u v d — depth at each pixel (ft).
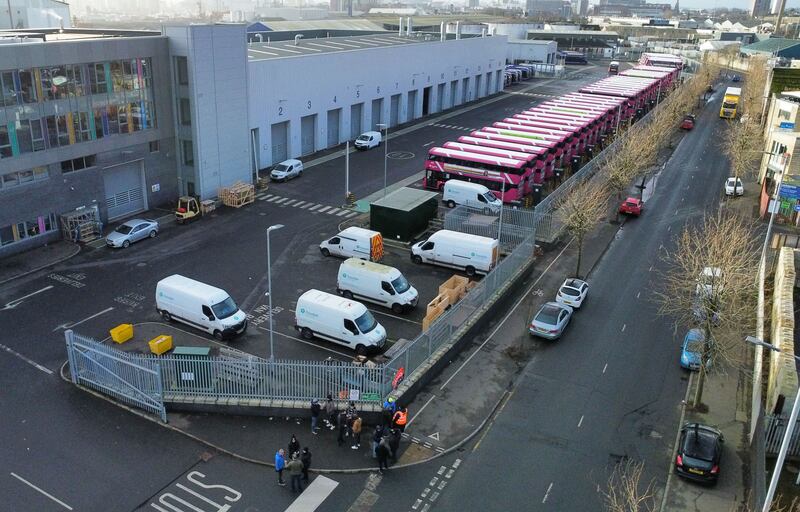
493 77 409.28
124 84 166.91
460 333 119.24
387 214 166.50
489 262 145.59
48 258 149.18
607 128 278.67
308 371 98.89
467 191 187.73
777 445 89.15
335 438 94.27
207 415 98.48
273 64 220.23
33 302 129.39
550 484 86.63
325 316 115.03
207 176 186.50
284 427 96.48
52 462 87.15
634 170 201.57
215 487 83.97
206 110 181.47
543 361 116.06
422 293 138.82
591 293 142.72
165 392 99.91
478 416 100.42
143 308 128.36
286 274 144.77
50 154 152.05
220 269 146.41
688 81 409.90
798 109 213.66
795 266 132.77
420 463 89.81
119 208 175.63
